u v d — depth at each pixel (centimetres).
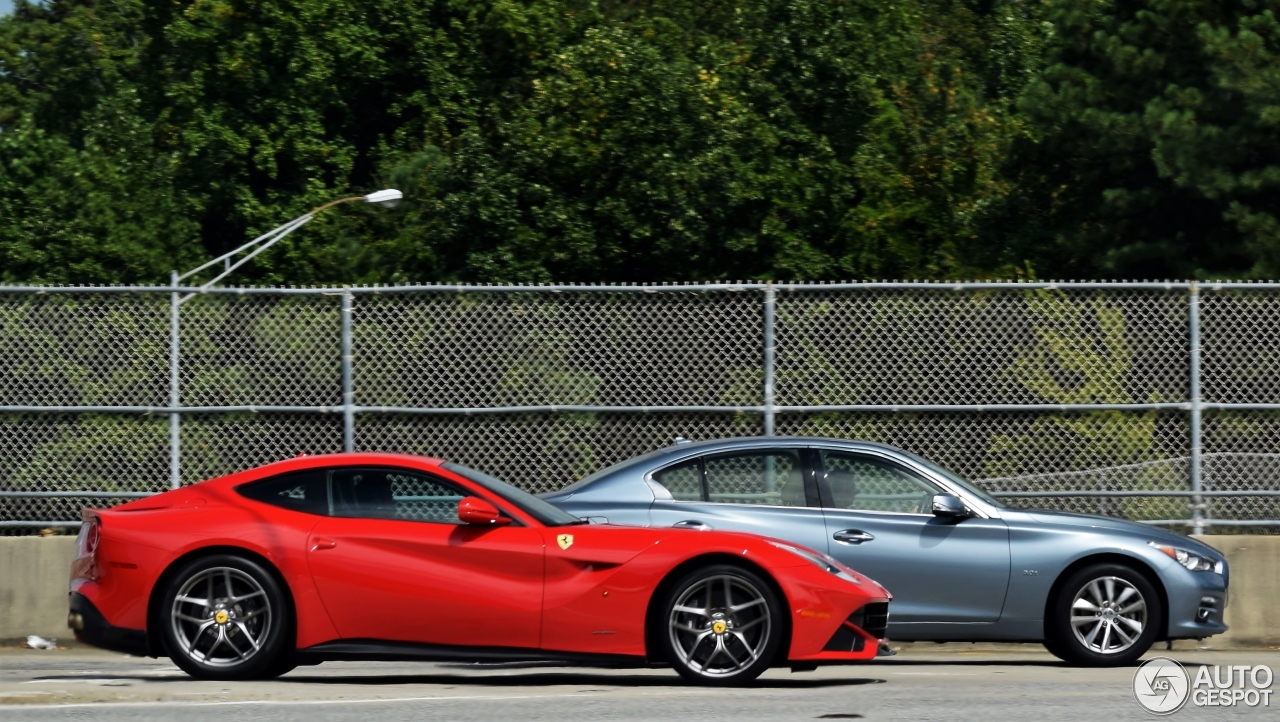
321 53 8756
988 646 2656
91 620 1938
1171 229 5697
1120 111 5728
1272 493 2653
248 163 8894
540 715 1670
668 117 5944
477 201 6038
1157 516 2681
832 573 1931
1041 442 2694
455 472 2003
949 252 6062
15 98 10244
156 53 9300
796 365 2706
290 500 1966
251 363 2698
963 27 8675
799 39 6294
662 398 2709
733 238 5822
